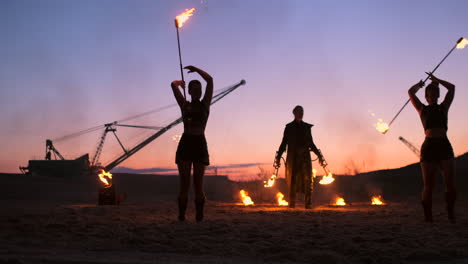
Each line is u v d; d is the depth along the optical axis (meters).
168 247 3.62
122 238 3.97
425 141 5.60
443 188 14.55
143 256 3.28
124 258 3.17
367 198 14.48
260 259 3.28
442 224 5.19
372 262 3.24
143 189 26.36
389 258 3.29
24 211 7.06
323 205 10.02
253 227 4.71
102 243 3.78
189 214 6.72
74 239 3.97
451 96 5.70
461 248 3.59
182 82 5.84
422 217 6.16
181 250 3.53
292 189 8.95
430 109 5.66
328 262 3.19
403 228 4.70
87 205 10.05
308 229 4.59
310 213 6.88
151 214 6.69
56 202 12.19
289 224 5.07
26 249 3.47
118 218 5.73
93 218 5.74
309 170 8.84
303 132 9.04
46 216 6.00
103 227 4.70
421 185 17.42
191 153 5.50
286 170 9.16
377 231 4.44
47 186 22.72
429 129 5.59
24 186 21.03
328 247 3.65
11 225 4.81
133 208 8.21
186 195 5.53
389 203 10.99
